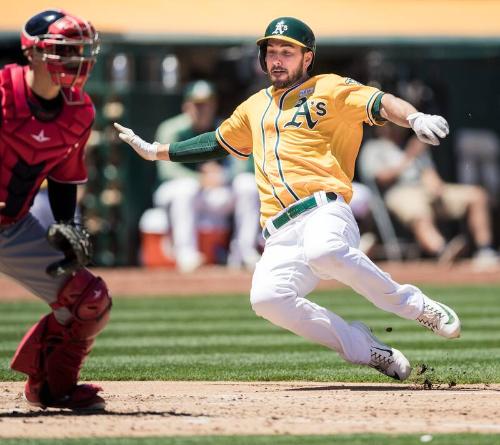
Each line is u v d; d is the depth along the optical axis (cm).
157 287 5753
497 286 5750
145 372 2825
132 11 6806
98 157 6531
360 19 7056
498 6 7394
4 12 6600
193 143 2591
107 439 1791
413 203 6706
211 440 1778
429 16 7188
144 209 6619
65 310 2059
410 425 1922
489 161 7069
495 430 1870
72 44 1912
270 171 2423
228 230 6431
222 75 6894
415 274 6138
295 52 2430
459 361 3005
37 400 2144
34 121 1936
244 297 5375
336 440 1775
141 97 6550
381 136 6744
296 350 3359
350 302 5059
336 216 2380
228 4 7038
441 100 7025
